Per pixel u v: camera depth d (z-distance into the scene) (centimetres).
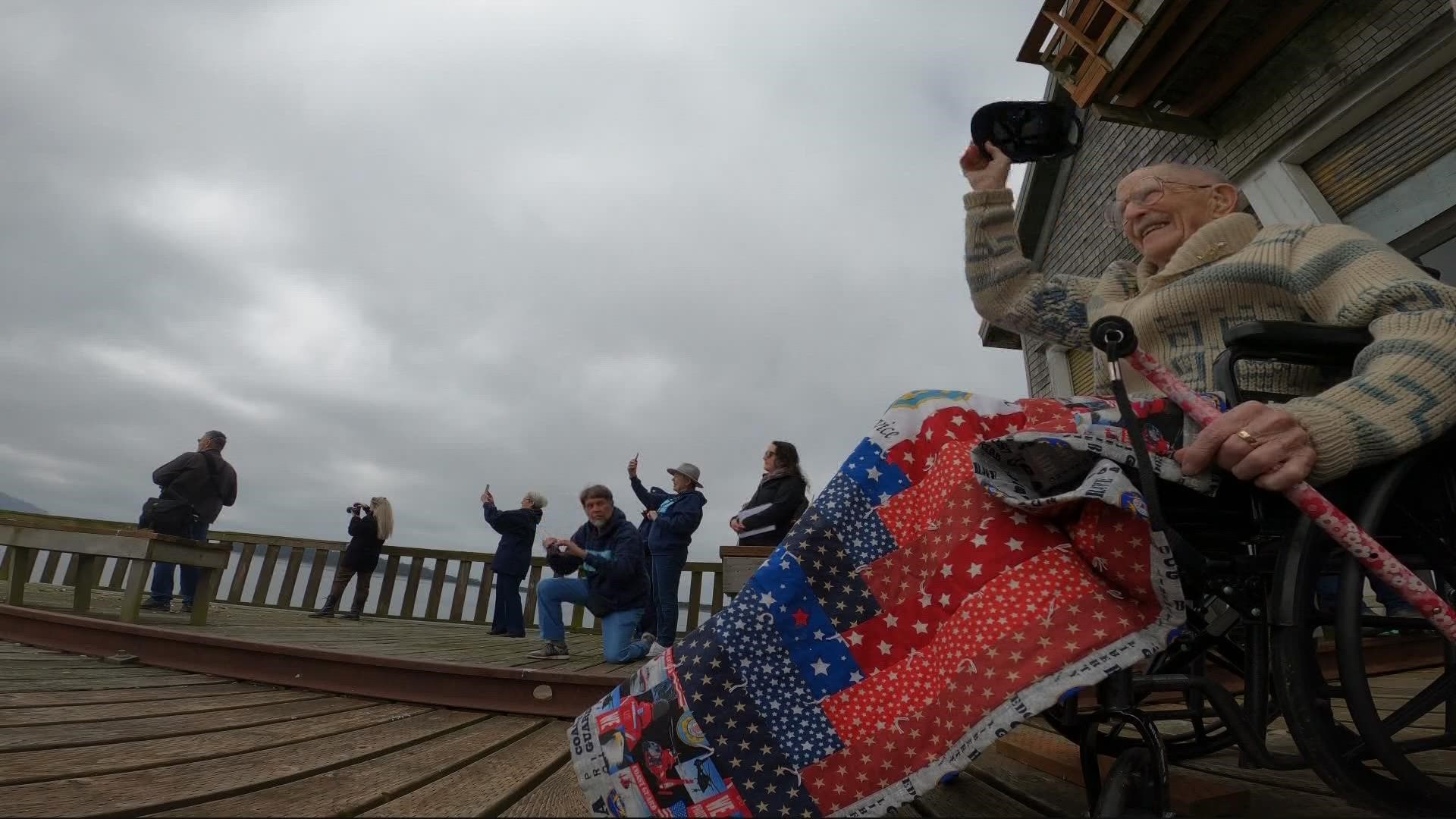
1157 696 237
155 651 305
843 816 81
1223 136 434
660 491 571
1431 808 88
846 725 85
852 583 93
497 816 115
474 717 238
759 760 85
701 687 89
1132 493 80
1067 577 83
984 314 163
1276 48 385
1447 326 94
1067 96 540
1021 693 76
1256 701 107
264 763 147
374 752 165
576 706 243
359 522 734
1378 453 88
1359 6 356
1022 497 86
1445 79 334
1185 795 116
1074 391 618
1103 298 147
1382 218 360
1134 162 518
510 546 657
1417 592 83
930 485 96
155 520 559
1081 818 111
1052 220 618
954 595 87
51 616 337
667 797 86
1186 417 103
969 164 167
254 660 280
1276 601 90
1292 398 115
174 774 132
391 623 749
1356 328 104
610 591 419
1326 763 86
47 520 541
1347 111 363
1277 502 99
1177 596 79
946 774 78
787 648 90
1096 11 421
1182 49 393
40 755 142
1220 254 126
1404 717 97
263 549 860
